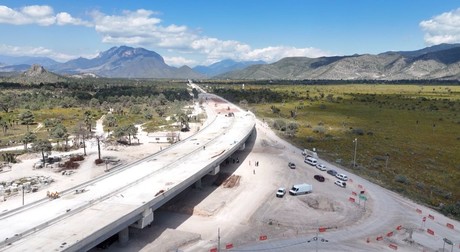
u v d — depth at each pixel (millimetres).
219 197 96375
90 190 78562
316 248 71250
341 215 86812
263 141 163750
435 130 192000
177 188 81688
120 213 65062
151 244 70750
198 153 115938
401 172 124938
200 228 79688
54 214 64875
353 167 127812
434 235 78062
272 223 82125
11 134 180625
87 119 198375
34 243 53906
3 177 113312
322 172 120625
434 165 133500
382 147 157125
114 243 70312
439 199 101688
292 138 173125
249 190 102750
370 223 83000
